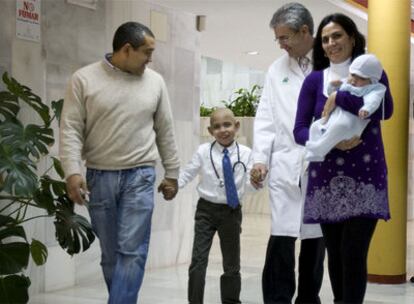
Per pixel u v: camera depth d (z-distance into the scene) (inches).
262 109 160.4
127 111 152.4
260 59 522.3
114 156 152.6
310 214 130.4
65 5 218.4
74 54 222.7
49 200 174.9
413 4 352.8
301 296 157.2
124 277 151.6
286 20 152.5
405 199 238.7
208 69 727.1
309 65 155.7
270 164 158.6
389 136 236.1
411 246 346.3
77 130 152.2
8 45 197.9
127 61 152.6
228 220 178.9
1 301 165.9
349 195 125.9
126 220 153.3
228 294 179.6
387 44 235.1
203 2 322.0
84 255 228.2
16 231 176.1
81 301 199.8
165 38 263.7
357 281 126.5
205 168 179.6
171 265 269.3
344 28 133.3
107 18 236.7
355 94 122.9
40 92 209.6
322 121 126.0
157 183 260.4
